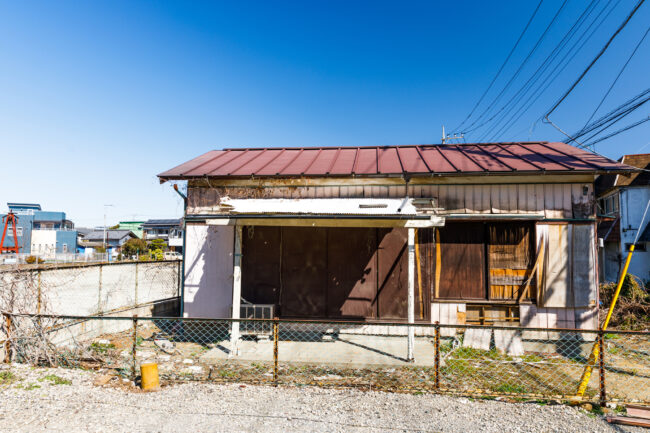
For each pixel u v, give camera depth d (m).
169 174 7.45
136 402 4.28
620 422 3.78
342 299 7.46
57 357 5.70
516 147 8.66
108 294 8.45
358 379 5.21
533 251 7.03
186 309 7.67
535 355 6.44
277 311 7.53
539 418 3.91
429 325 4.73
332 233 7.57
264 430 3.67
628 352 6.44
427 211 7.05
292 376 5.37
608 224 16.33
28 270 6.18
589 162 6.84
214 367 5.78
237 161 8.54
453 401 4.34
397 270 7.38
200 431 3.64
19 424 3.71
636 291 8.98
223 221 6.36
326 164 7.96
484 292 7.15
